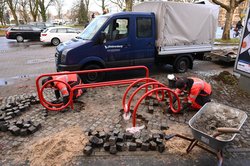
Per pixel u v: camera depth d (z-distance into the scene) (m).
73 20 53.94
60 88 5.02
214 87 6.80
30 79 7.81
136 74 8.15
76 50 6.28
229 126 3.43
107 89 6.49
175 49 7.70
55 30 16.69
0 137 3.99
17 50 14.38
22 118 4.67
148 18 7.11
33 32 19.17
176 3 7.16
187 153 3.54
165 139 3.58
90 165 3.28
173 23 7.33
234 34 22.20
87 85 5.03
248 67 6.13
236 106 5.50
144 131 4.14
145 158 3.44
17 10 45.81
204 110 3.78
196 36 8.06
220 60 9.85
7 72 8.77
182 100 5.17
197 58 9.02
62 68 6.37
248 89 6.39
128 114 4.74
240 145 3.85
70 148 3.60
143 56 7.30
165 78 7.72
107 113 4.91
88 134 3.96
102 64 6.74
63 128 4.27
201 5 7.77
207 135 2.98
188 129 4.27
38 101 5.41
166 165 3.30
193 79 4.84
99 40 6.50
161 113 4.93
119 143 3.62
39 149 3.59
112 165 3.28
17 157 3.45
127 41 6.89
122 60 7.00
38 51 13.91
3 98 5.94
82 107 5.21
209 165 3.32
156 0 7.41
